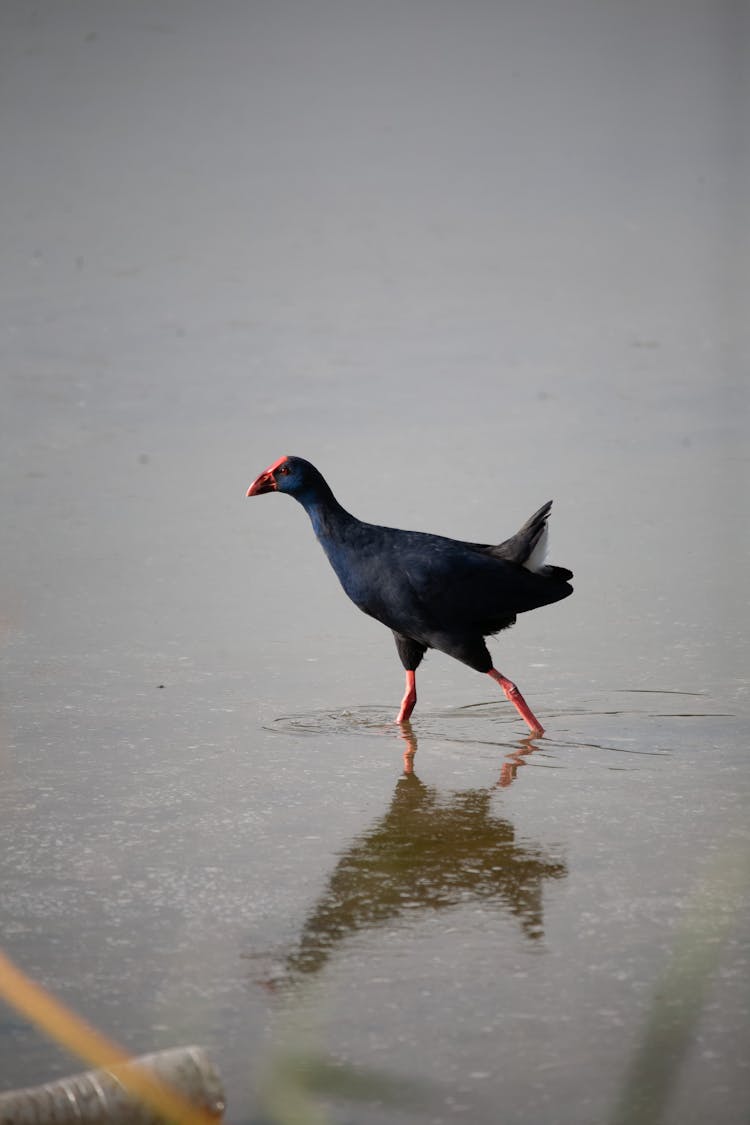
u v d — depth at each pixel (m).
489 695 13.17
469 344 26.28
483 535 17.36
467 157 39.12
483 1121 7.13
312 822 10.52
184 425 21.89
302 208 34.94
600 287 29.81
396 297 28.98
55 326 26.95
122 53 45.03
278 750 11.91
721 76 46.16
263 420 22.16
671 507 18.47
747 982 8.27
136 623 14.87
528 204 35.78
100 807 10.77
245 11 48.97
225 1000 8.19
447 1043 7.76
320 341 26.28
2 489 19.23
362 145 39.75
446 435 21.52
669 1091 7.34
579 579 16.08
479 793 11.01
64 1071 7.53
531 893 9.38
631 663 13.74
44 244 32.16
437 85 44.69
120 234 32.84
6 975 7.72
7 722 12.40
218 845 10.14
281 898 9.36
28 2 48.56
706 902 9.16
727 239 33.03
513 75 45.97
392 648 14.38
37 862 9.88
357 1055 7.66
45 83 42.75
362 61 46.06
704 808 10.64
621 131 41.34
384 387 23.86
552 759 11.67
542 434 21.64
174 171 37.31
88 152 38.56
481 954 8.65
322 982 8.37
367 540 12.51
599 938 8.78
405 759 11.72
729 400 23.25
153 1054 7.12
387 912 9.16
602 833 10.26
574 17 51.38
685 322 27.59
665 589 15.71
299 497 12.60
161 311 27.88
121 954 8.69
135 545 17.25
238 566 16.62
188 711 12.72
